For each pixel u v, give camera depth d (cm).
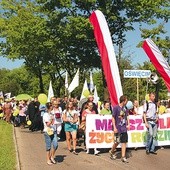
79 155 1275
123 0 2886
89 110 1376
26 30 3344
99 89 4966
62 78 4231
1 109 3359
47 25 3158
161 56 1612
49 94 2683
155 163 1116
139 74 1566
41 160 1177
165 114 1441
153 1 2902
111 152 1202
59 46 3216
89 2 2834
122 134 1155
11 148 1402
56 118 1273
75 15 2948
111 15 2877
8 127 2427
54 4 2978
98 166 1072
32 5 3816
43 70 4362
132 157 1227
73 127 1328
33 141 1677
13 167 1034
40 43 3388
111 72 1395
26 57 3975
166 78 1605
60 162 1140
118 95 1377
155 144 1380
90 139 1309
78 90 4469
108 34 1429
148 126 1298
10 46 4088
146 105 1307
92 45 3158
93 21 1458
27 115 2294
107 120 1327
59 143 1600
